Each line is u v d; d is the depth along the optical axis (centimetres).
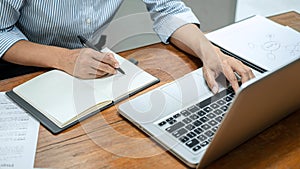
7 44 113
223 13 235
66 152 81
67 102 92
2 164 78
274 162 81
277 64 110
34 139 84
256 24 129
